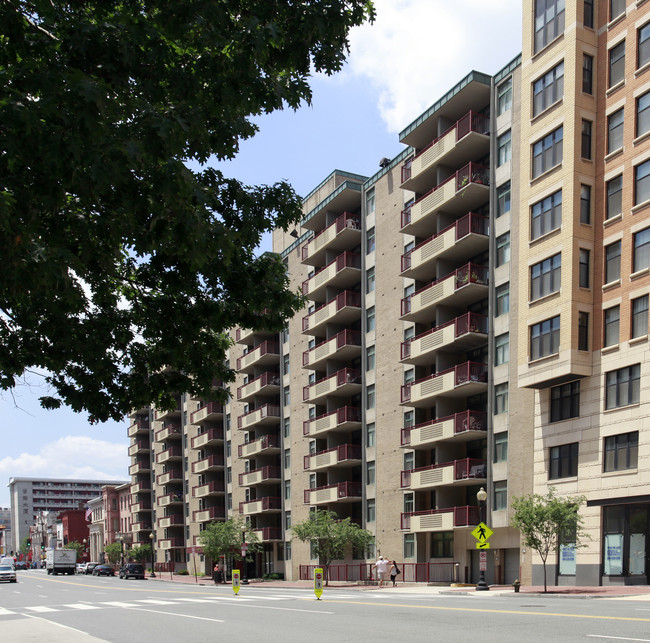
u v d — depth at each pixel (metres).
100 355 12.31
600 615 15.23
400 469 43.66
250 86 9.00
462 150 39.19
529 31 34.94
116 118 8.17
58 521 161.38
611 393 29.81
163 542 87.69
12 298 10.47
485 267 38.25
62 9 8.71
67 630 16.56
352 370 49.38
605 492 29.38
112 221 9.41
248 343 67.38
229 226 11.34
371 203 49.78
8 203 7.03
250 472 63.56
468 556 37.72
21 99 7.03
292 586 45.03
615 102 31.20
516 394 34.81
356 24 9.83
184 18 8.04
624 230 30.05
